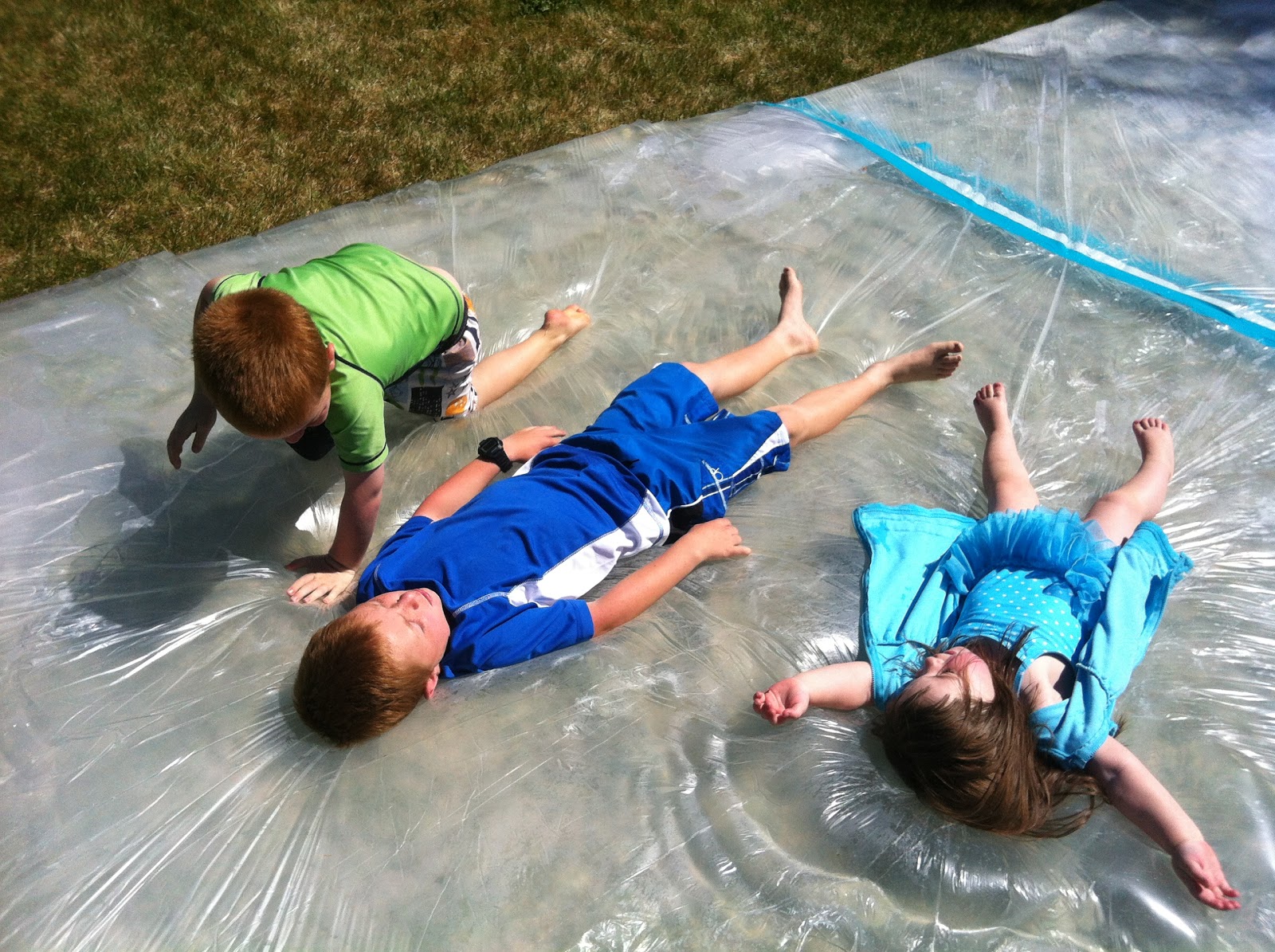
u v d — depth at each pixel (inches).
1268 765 79.1
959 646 86.1
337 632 80.7
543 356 116.8
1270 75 158.1
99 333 111.0
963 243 129.2
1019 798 74.6
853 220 133.3
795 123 150.3
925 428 108.4
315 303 90.6
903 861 73.9
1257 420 105.5
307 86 171.8
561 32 186.5
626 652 87.4
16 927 68.8
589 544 95.7
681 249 130.3
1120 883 74.0
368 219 133.2
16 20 183.0
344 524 91.9
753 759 80.0
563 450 102.0
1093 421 107.2
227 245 127.6
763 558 96.6
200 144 160.2
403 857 73.1
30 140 159.3
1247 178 137.8
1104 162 142.0
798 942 69.9
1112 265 124.1
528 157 145.6
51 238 144.6
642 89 175.3
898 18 192.5
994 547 93.8
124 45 178.4
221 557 93.7
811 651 88.9
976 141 147.0
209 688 82.5
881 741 82.3
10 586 87.2
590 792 76.9
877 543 96.5
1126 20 173.9
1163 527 96.7
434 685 84.6
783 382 115.0
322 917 70.2
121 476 96.6
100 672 82.7
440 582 88.8
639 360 118.0
